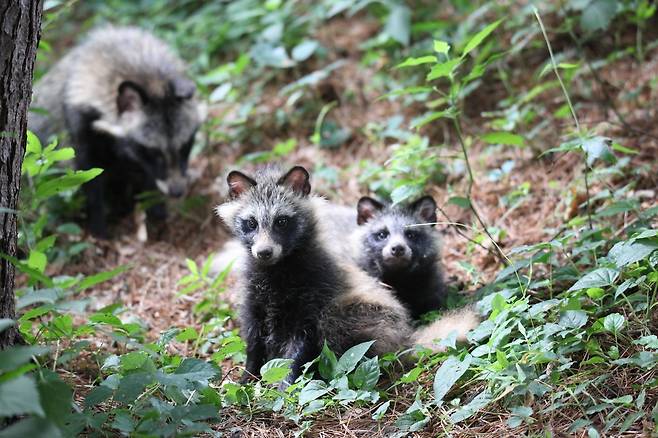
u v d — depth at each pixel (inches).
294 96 537.0
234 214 359.3
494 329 281.1
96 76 505.7
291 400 275.4
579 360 277.9
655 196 398.9
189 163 554.3
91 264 457.1
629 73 508.4
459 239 431.8
